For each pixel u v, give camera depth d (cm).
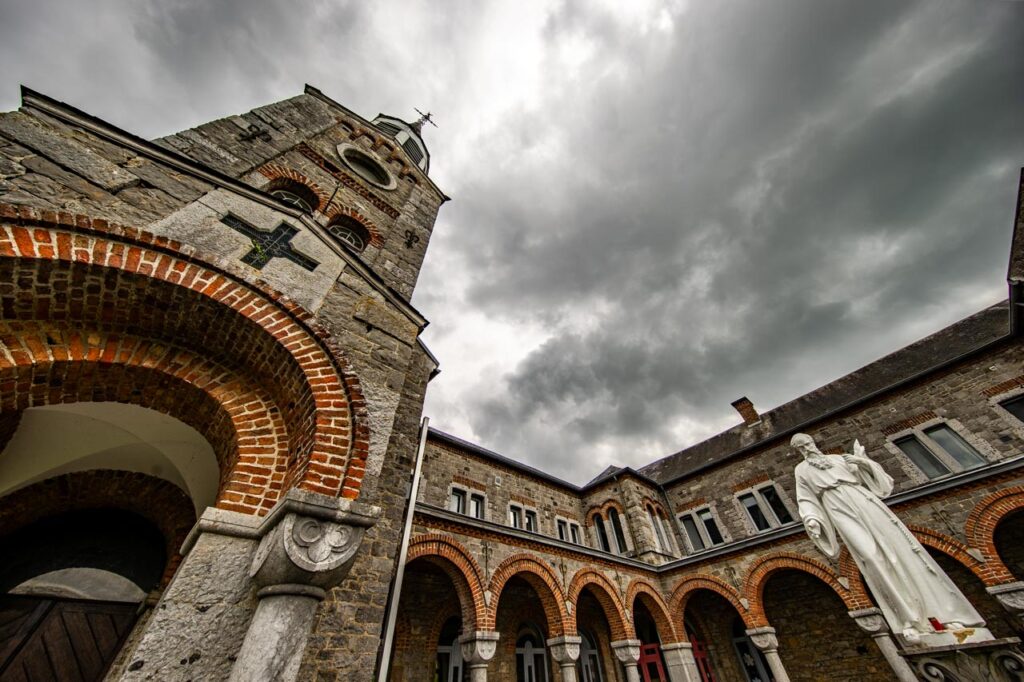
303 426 425
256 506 387
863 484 467
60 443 477
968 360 1291
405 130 1638
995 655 308
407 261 918
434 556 920
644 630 1526
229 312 432
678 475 1912
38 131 429
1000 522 999
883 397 1430
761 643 1191
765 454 1683
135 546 536
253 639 278
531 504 1623
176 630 286
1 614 432
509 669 1156
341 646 427
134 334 433
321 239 596
